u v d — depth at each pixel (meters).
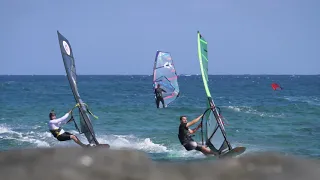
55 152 15.22
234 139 72.00
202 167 14.89
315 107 131.00
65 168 13.99
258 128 86.75
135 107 132.75
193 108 126.69
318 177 13.95
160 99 66.62
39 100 164.62
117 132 81.38
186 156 55.19
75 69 55.12
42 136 74.94
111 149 15.73
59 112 121.06
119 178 13.73
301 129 84.69
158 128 87.75
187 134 50.06
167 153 58.06
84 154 15.09
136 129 86.00
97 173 13.95
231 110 123.12
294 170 14.49
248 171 14.53
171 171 14.47
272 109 125.75
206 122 51.88
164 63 66.69
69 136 50.72
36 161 14.47
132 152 15.66
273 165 14.77
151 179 13.96
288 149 61.59
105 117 107.12
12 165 14.19
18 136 74.44
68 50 54.34
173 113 116.69
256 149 61.38
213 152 50.28
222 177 14.08
